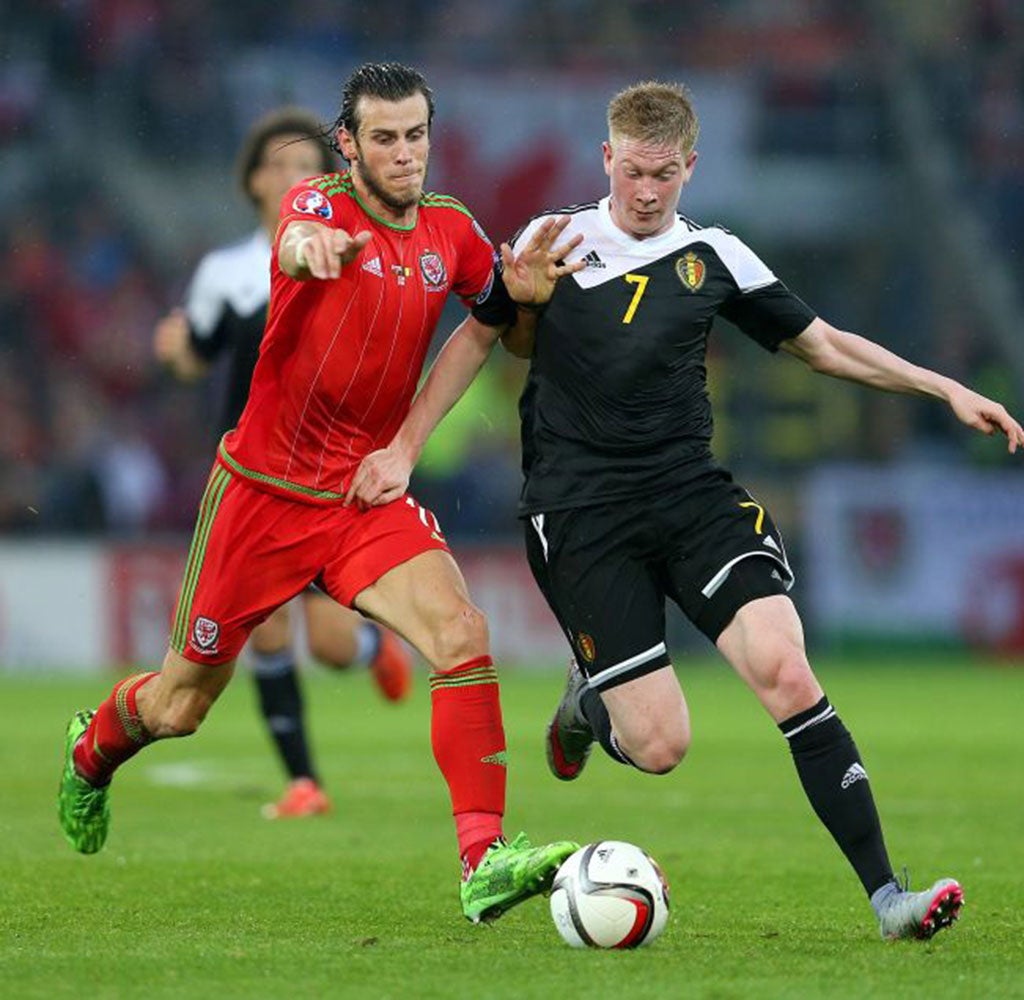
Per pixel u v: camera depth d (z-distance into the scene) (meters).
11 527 85.19
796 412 100.19
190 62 103.19
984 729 58.31
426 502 87.44
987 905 25.38
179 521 89.88
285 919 23.61
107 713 25.45
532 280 23.30
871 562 87.19
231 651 24.38
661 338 23.14
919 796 41.44
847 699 69.50
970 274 104.50
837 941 21.73
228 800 39.84
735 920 24.02
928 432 100.50
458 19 105.25
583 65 102.69
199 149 101.19
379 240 23.02
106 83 102.62
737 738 56.16
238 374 35.34
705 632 22.97
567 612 23.70
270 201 34.72
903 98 106.38
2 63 102.50
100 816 26.81
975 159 106.31
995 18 109.50
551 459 23.67
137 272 98.62
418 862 29.80
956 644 87.56
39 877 27.81
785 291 23.78
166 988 18.16
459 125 97.12
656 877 20.70
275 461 23.53
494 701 22.91
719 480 23.36
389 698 41.56
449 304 95.81
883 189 104.69
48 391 93.56
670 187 22.94
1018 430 23.19
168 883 27.23
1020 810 38.69
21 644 80.00
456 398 24.22
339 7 104.81
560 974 18.77
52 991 18.03
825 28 107.06
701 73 103.94
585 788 43.09
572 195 97.88
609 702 23.64
